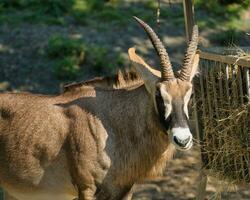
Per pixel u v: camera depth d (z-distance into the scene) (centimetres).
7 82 2519
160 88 1167
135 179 1280
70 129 1266
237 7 3130
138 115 1248
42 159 1289
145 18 2947
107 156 1252
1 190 1734
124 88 1281
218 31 2917
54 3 2983
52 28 2833
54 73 2561
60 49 2650
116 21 2908
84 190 1266
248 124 1310
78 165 1255
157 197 1838
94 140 1250
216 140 1412
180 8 3059
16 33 2778
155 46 1192
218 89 1386
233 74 1327
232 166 1380
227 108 1361
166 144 1245
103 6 3038
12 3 3002
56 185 1302
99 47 2670
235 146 1341
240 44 2816
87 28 2855
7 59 2628
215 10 3095
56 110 1290
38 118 1293
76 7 2997
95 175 1255
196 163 2039
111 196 1275
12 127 1310
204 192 1483
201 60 1435
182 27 2902
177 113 1153
